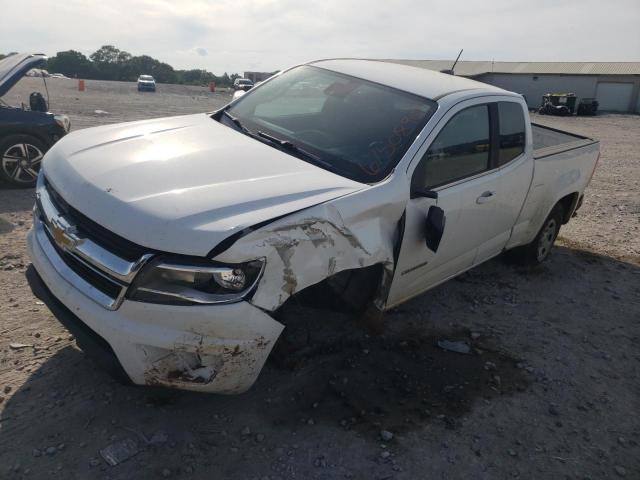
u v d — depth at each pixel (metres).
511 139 4.62
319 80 4.46
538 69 52.69
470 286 5.32
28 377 3.28
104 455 2.77
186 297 2.55
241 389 2.84
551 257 6.36
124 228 2.62
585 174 6.02
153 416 3.08
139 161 3.14
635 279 5.97
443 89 4.18
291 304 3.42
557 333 4.64
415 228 3.55
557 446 3.29
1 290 4.26
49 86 31.19
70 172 3.11
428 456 3.05
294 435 3.07
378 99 4.07
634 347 4.56
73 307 2.76
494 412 3.50
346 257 3.02
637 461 3.26
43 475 2.62
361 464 2.93
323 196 3.00
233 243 2.56
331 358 3.80
